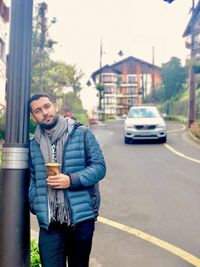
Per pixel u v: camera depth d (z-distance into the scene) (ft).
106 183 31.71
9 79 10.21
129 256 16.85
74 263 10.54
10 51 10.25
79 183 9.85
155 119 60.64
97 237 19.22
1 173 10.07
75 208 9.86
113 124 118.01
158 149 52.65
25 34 10.28
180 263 16.11
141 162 42.04
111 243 18.40
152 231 20.12
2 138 53.93
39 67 77.41
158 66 277.03
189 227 20.68
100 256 16.83
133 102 271.49
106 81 273.75
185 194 27.78
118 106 272.10
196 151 50.19
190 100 87.56
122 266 15.83
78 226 10.09
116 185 30.94
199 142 59.98
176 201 25.93
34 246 15.12
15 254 9.73
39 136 10.31
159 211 23.68
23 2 10.27
